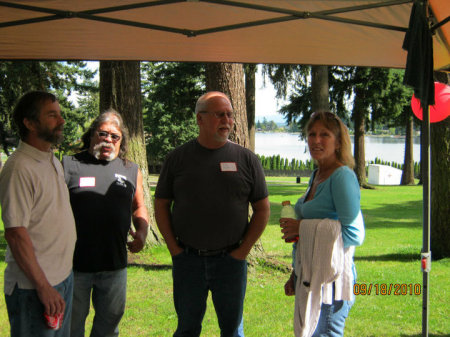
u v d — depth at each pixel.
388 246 8.67
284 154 70.88
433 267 6.76
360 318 4.60
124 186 3.06
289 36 3.62
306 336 2.46
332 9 2.99
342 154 2.63
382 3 2.88
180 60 4.34
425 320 3.02
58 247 2.40
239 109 6.16
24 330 2.27
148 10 3.07
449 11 2.72
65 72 19.80
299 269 2.56
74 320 2.99
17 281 2.27
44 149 2.40
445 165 7.34
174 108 21.08
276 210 14.07
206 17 3.22
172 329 4.34
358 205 2.49
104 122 2.99
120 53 4.07
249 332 4.23
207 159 2.87
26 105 2.31
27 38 3.58
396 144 98.56
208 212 2.83
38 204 2.31
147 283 5.90
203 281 2.92
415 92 2.68
